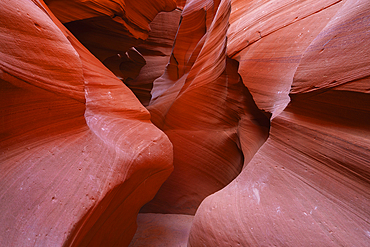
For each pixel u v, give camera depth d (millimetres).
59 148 1772
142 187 2799
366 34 1484
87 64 3414
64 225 1364
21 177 1392
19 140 1536
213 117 4582
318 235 1484
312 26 2369
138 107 3740
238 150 4125
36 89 1575
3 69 1308
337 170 1618
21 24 1638
